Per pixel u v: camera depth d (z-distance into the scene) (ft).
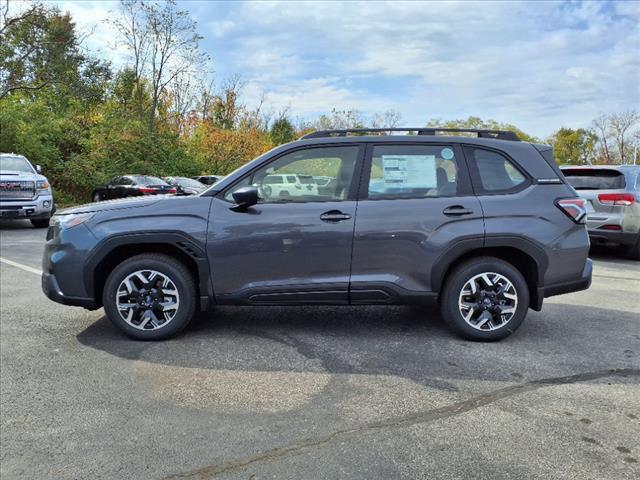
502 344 14.10
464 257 14.30
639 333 15.21
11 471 8.14
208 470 8.18
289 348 13.69
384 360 12.85
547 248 13.92
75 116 84.28
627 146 181.47
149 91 107.14
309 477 7.98
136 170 84.23
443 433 9.29
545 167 14.43
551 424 9.61
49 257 14.25
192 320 16.14
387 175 14.11
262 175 14.16
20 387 11.21
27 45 81.46
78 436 9.20
